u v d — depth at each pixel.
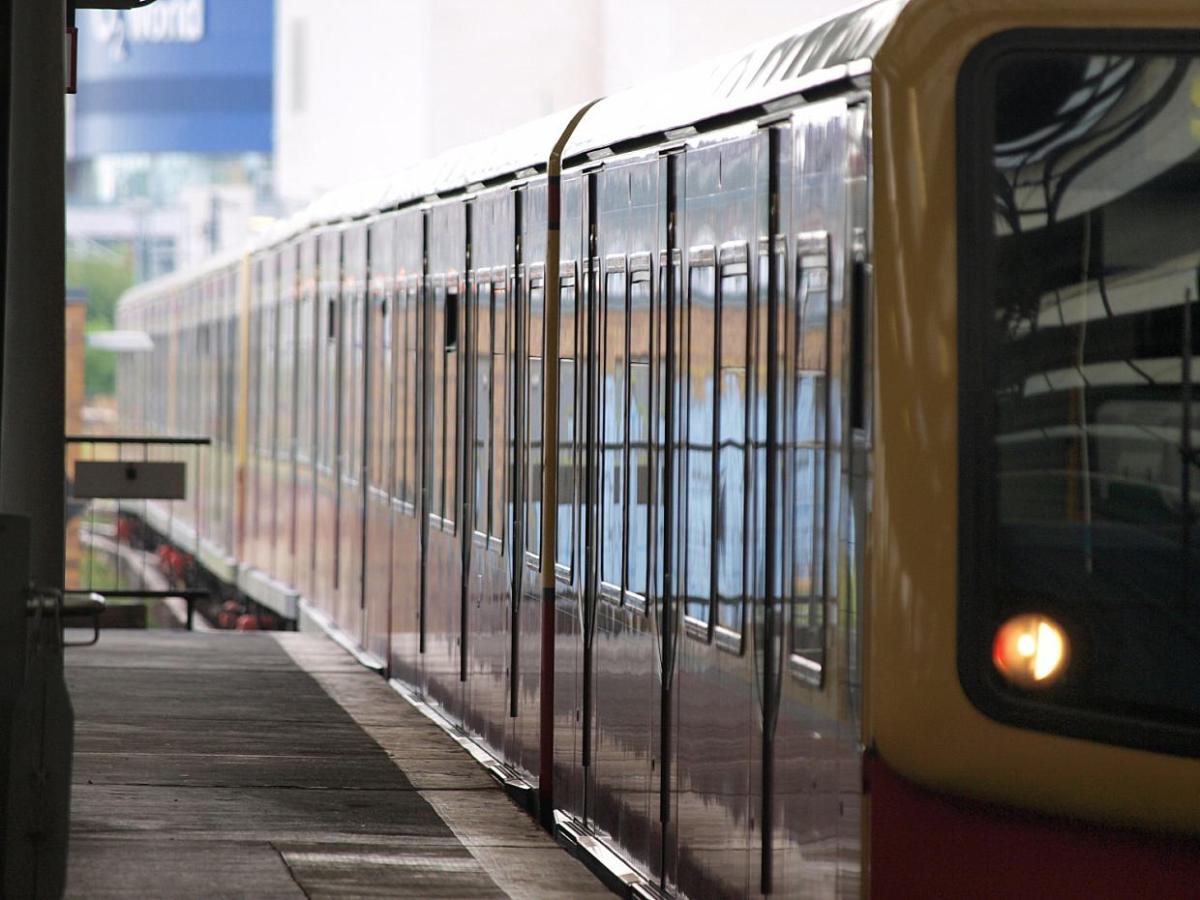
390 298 42.78
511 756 30.69
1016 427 17.06
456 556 35.34
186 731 34.97
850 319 17.55
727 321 20.75
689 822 21.73
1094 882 17.17
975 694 16.95
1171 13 17.08
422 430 38.88
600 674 25.55
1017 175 17.08
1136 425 17.12
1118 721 17.02
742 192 20.34
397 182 43.19
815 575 18.27
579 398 26.72
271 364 62.72
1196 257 17.11
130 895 23.02
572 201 27.16
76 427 149.12
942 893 17.16
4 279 26.61
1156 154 17.11
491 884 24.33
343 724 36.28
